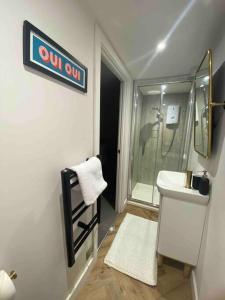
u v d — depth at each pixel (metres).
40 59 0.68
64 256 1.03
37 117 0.72
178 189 1.30
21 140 0.65
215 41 1.27
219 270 0.83
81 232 1.20
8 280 0.55
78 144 1.06
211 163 1.17
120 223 2.11
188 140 2.20
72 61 0.89
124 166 2.32
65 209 0.89
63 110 0.88
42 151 0.76
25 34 0.61
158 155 2.85
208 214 1.17
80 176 0.92
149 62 1.70
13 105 0.60
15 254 0.68
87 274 1.37
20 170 0.66
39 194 0.77
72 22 0.88
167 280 1.38
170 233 1.37
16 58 0.59
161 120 2.70
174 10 0.97
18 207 0.67
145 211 2.40
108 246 1.72
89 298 1.23
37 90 0.70
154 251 1.67
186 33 1.20
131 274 1.41
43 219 0.82
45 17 0.70
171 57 1.57
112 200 2.69
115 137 2.85
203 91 1.29
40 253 0.82
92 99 1.18
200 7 0.94
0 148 0.57
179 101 2.50
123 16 1.05
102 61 1.49
